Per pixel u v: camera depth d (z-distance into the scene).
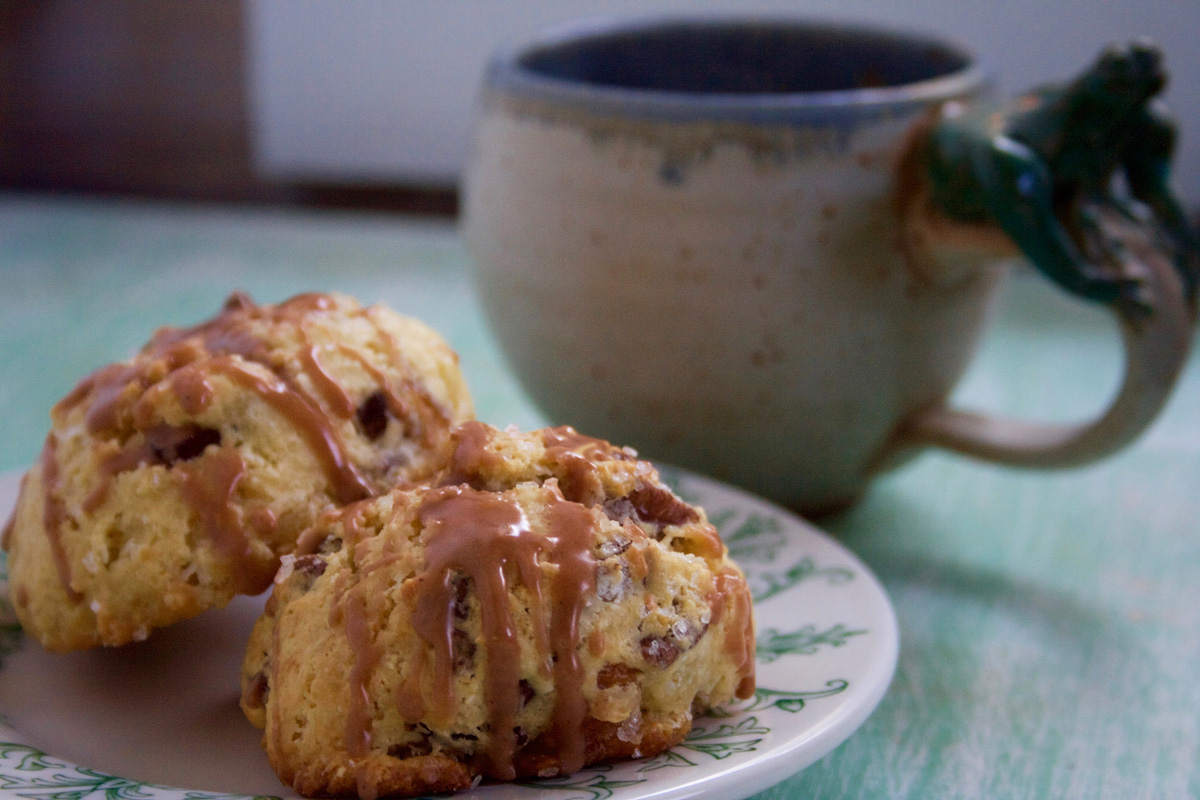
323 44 0.61
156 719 0.29
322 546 0.29
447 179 0.64
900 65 0.40
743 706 0.29
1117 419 0.34
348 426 0.30
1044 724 0.31
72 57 0.65
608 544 0.28
